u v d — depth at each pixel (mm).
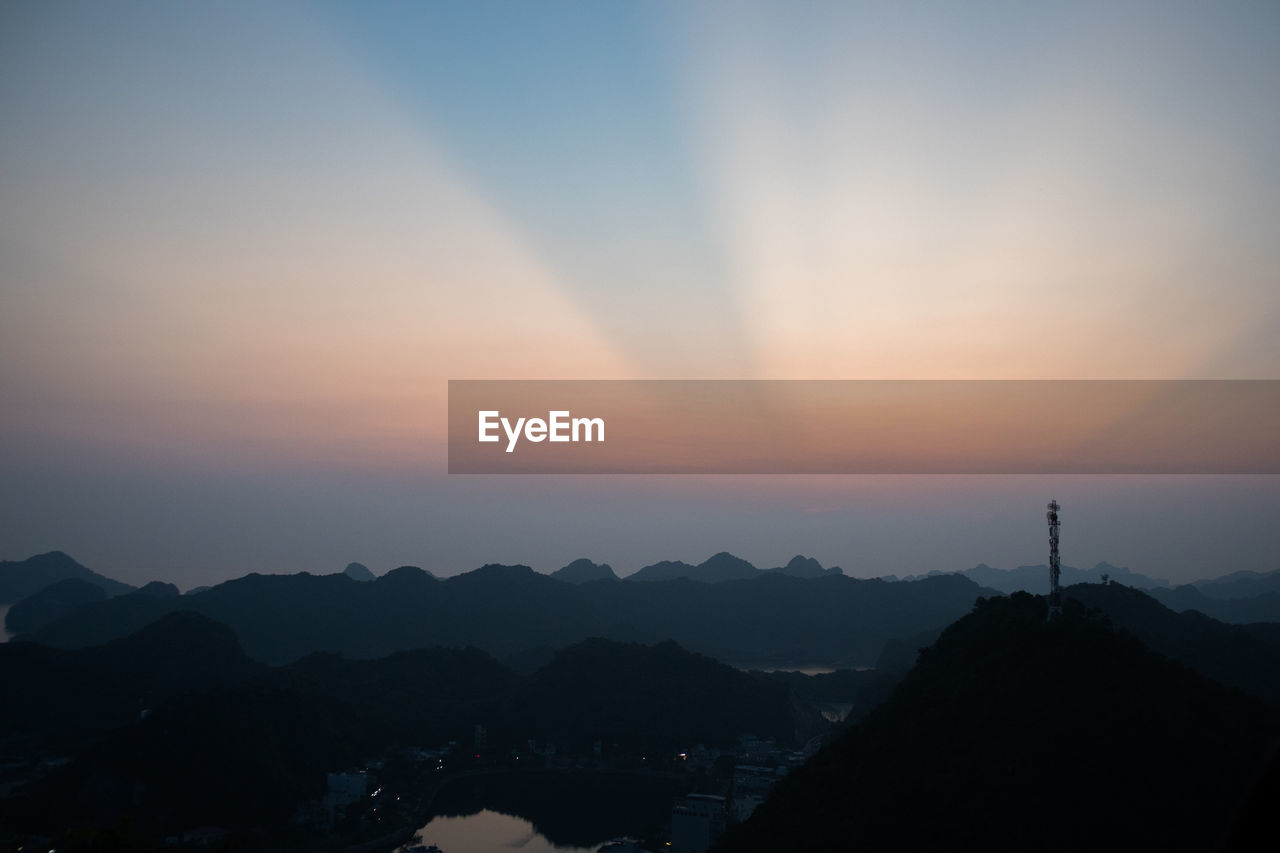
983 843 50125
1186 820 48438
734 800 130625
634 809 146000
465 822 137875
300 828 122250
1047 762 52719
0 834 108688
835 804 60062
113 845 36312
